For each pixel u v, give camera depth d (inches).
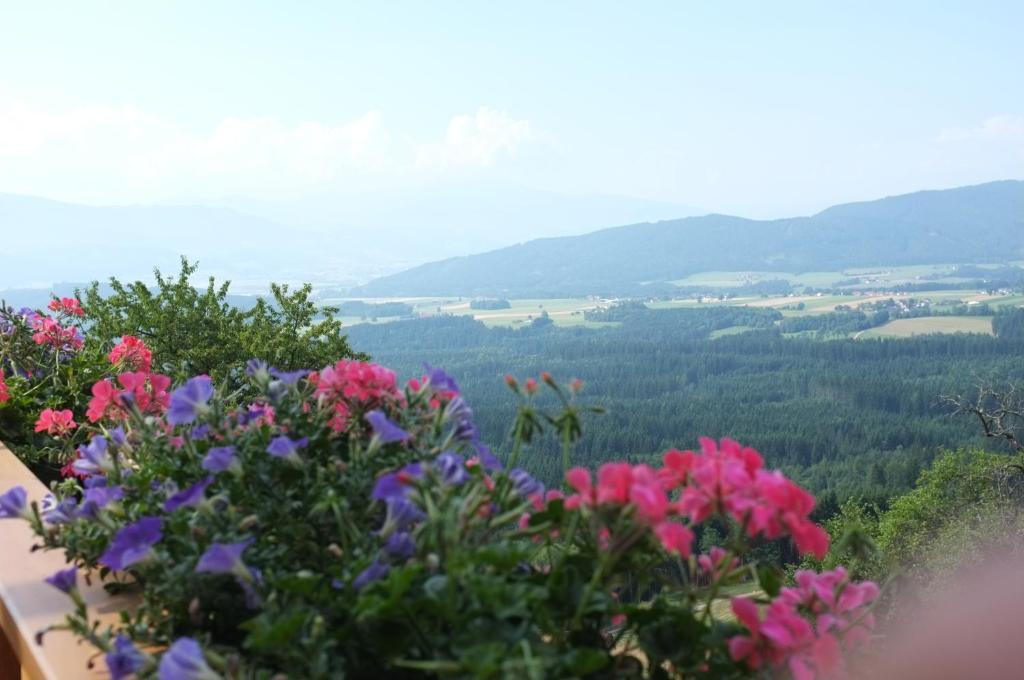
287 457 54.7
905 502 1135.0
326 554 54.5
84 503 61.8
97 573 71.0
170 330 427.8
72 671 54.2
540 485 51.3
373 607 40.7
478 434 59.1
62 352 160.7
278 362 456.8
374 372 61.6
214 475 57.5
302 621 39.7
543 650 38.7
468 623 41.1
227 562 47.2
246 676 42.4
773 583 44.7
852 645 42.9
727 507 43.9
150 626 54.2
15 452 127.7
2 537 82.1
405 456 54.8
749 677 43.5
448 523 40.8
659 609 44.6
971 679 21.4
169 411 60.3
